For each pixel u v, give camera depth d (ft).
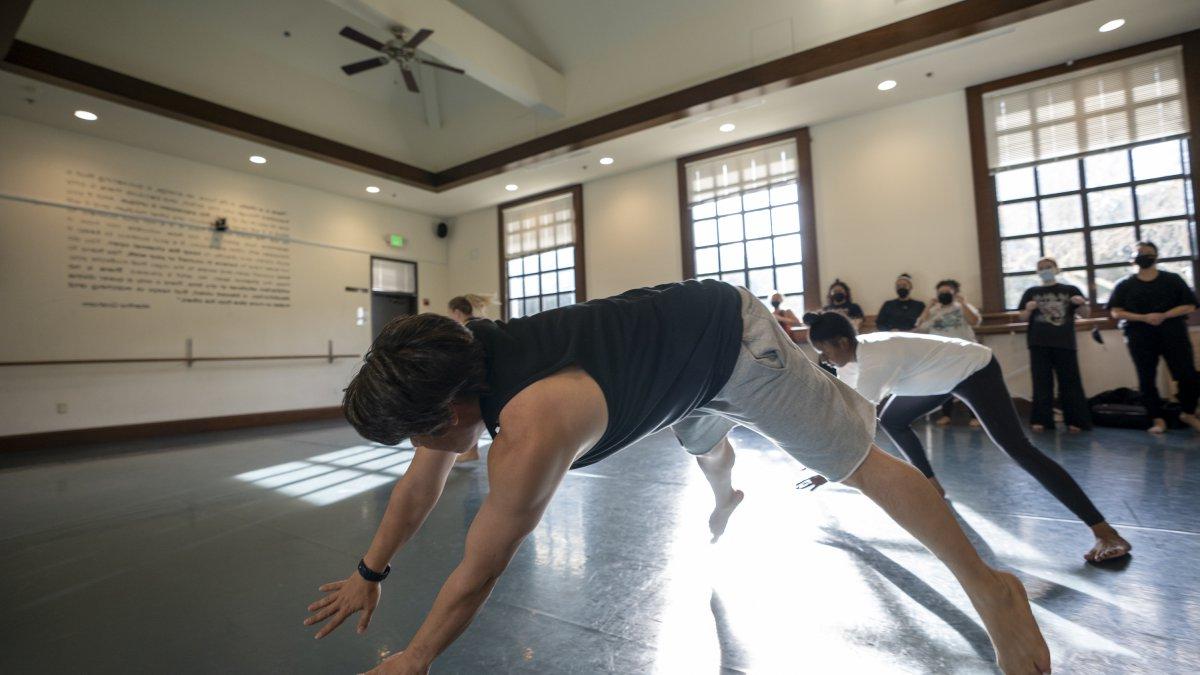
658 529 6.94
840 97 18.86
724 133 21.71
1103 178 16.62
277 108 21.04
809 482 6.79
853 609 4.58
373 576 3.37
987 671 3.62
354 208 28.09
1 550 7.18
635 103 20.70
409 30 16.40
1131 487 7.95
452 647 4.21
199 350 22.00
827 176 20.81
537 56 21.24
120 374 19.97
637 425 3.08
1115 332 15.96
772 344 3.59
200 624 4.88
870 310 19.95
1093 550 5.40
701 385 3.34
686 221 23.90
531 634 4.39
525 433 2.40
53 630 4.84
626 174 25.77
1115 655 3.78
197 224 22.25
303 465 12.98
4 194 17.89
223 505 9.27
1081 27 15.17
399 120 25.08
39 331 18.37
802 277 21.30
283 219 25.08
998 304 17.83
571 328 3.00
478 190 27.48
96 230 19.70
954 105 18.65
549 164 24.35
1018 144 17.70
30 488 11.25
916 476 3.49
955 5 15.10
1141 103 16.07
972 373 5.90
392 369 2.31
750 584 5.16
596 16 19.90
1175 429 12.83
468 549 2.43
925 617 4.39
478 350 2.61
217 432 21.25
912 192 19.30
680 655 3.99
